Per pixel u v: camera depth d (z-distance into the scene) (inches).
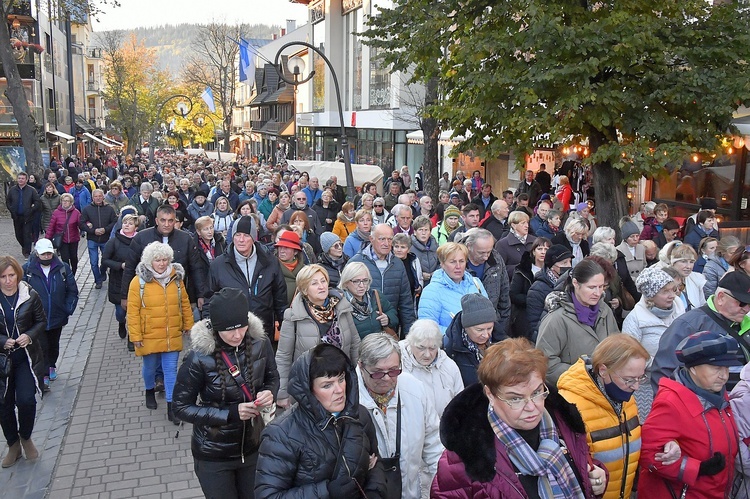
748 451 149.4
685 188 637.3
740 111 481.7
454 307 237.9
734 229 566.9
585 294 193.0
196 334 176.4
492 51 430.6
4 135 1465.3
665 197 662.5
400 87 1136.8
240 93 3730.3
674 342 184.5
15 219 695.7
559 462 116.0
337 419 131.1
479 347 197.6
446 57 532.1
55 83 1979.6
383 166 1407.5
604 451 137.1
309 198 685.9
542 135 445.1
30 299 259.1
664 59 407.5
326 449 129.0
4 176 1302.9
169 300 294.2
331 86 1654.8
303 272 229.0
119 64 2834.6
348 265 243.3
